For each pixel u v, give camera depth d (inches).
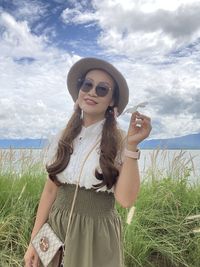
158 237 65.2
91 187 31.0
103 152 30.7
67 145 32.3
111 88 32.9
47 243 32.2
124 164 29.9
